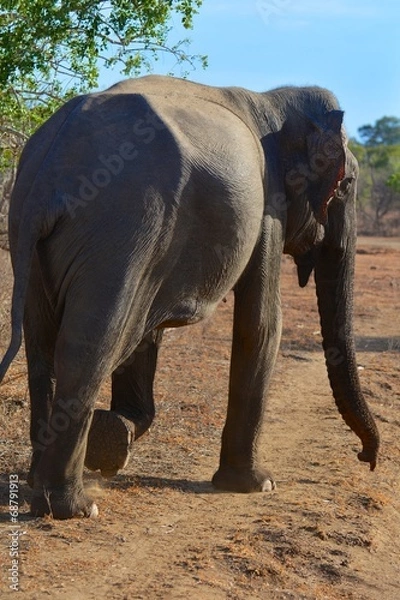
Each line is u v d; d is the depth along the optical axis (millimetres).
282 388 13516
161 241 7066
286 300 24312
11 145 13086
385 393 13820
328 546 7434
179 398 12000
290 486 8922
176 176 7074
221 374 13852
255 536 7352
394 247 51562
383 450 10562
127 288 6914
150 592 6223
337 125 8359
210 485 8766
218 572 6664
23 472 8492
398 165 86500
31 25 11531
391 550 7711
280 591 6551
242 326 8391
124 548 6922
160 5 11828
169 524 7547
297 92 8672
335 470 9555
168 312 7473
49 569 6434
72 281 6973
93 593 6137
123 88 7500
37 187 6922
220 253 7496
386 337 18969
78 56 12008
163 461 9406
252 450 8672
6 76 11586
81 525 7254
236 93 8281
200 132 7406
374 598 6777
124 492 8281
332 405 12586
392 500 8906
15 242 7238
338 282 9211
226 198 7371
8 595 5988
